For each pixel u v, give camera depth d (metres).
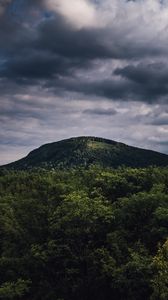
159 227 66.12
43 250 69.94
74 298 68.25
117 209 71.69
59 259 68.81
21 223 76.62
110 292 68.19
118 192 79.62
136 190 78.56
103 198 76.69
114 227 71.50
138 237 69.62
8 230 74.38
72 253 67.69
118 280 60.59
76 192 77.06
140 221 71.00
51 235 71.56
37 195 85.38
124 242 67.62
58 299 64.50
